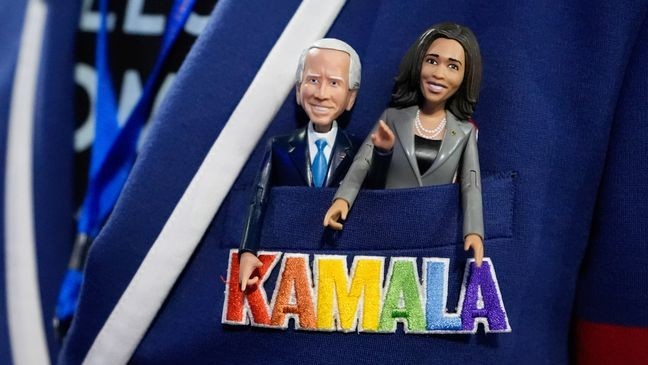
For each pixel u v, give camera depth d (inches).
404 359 27.2
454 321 26.9
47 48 34.7
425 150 26.8
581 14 27.9
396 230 27.1
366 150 26.8
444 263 27.0
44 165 34.5
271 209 27.8
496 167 27.7
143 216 29.1
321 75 26.7
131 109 32.2
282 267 27.6
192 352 29.0
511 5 28.1
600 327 29.4
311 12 28.5
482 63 27.6
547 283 28.6
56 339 34.5
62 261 34.3
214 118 29.0
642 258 28.3
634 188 28.1
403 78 27.0
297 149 27.6
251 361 28.3
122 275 29.4
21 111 34.9
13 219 34.8
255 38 29.1
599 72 27.7
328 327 27.2
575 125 27.9
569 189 28.2
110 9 33.2
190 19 32.0
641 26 27.7
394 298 27.0
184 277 29.5
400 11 28.9
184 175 29.0
